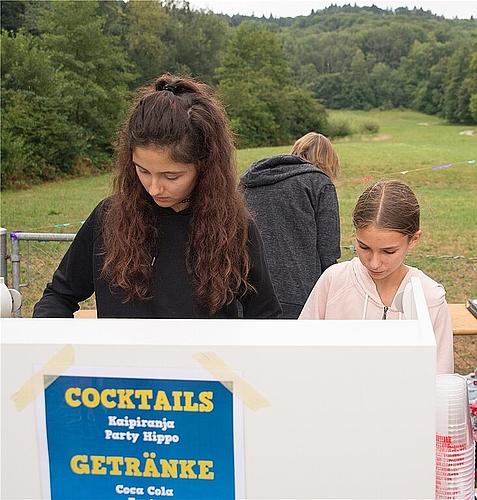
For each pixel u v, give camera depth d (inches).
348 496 38.7
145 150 56.6
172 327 40.3
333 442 38.0
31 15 1421.0
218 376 37.6
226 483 39.3
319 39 2283.5
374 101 2117.4
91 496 40.6
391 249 74.1
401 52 2278.5
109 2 1642.5
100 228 64.6
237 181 64.6
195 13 1861.5
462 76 1851.6
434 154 1096.8
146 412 38.8
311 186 115.6
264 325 40.1
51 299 67.5
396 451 37.9
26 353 38.9
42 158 929.5
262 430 38.2
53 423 39.7
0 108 924.6
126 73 1187.9
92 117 1080.8
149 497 40.0
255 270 66.1
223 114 62.1
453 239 420.2
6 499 41.3
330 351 36.9
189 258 62.2
